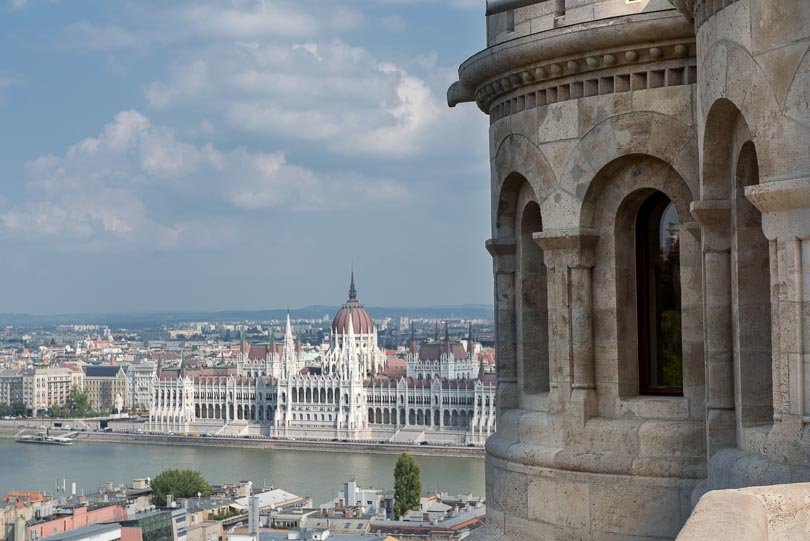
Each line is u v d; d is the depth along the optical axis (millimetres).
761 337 17344
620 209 21359
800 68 14461
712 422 18047
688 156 20062
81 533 155500
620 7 21031
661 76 20391
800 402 14727
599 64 20844
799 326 14672
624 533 20875
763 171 15195
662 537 20469
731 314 17906
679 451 20438
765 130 15117
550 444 22078
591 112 21141
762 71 15156
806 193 14367
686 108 20078
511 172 23000
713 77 16781
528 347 23438
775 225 14938
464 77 23906
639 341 21562
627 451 20953
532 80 22062
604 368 21562
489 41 24047
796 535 10125
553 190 21797
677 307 21328
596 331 21625
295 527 198875
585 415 21484
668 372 21422
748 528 8625
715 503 9445
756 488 10461
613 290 21406
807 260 14594
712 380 18078
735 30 15938
